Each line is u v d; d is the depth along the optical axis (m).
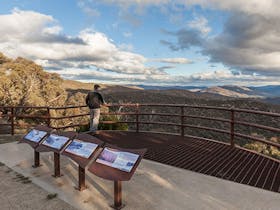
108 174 3.33
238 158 5.56
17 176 4.53
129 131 8.77
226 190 3.94
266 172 4.68
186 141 7.23
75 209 3.39
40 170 4.82
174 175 4.59
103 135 8.13
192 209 3.38
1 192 3.88
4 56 27.11
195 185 4.14
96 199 3.67
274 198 3.64
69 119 24.36
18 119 21.48
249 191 3.88
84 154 3.83
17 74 23.91
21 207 3.43
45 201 3.60
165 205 3.49
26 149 6.28
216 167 5.00
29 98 23.30
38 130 5.14
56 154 4.45
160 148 6.49
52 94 27.28
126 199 3.68
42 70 27.19
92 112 8.24
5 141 7.48
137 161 3.28
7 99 22.48
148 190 3.97
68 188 4.03
